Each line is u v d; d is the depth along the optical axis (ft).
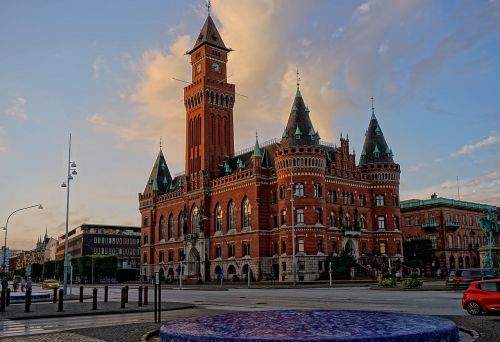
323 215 321.93
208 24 422.82
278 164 330.13
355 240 350.43
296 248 313.12
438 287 194.29
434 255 432.66
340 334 37.70
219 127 412.36
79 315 112.57
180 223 433.89
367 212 366.63
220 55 422.00
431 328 39.50
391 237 362.33
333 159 361.30
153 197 473.67
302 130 330.34
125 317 107.04
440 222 436.76
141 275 476.13
